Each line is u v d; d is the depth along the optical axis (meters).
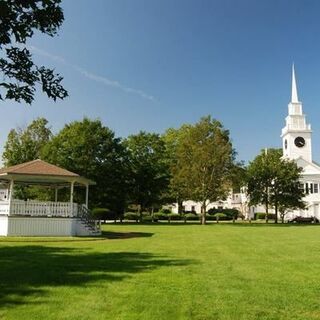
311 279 11.37
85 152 53.47
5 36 8.25
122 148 56.53
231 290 9.87
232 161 53.59
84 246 21.05
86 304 8.48
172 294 9.41
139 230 36.75
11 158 65.19
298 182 58.97
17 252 17.91
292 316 7.77
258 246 20.94
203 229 38.50
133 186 58.78
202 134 54.41
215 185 52.75
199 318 7.60
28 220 29.22
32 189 55.75
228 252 18.06
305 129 77.00
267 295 9.38
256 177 58.44
